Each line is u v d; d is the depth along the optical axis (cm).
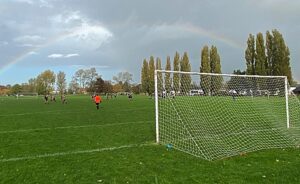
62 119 2408
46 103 5344
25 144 1317
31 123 2150
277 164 929
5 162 998
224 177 804
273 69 6869
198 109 2259
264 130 1645
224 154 1082
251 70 6981
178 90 1869
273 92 2334
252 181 765
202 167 908
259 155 1061
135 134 1566
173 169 891
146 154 1091
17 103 5509
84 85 15362
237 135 1505
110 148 1204
